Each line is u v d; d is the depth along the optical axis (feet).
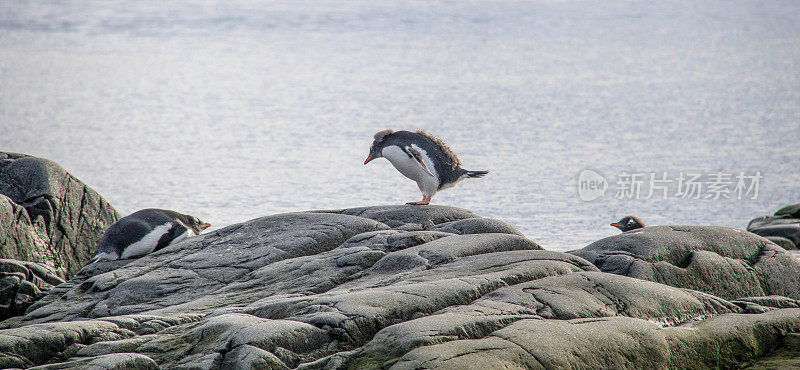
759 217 59.41
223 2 322.34
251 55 188.24
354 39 214.90
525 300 19.80
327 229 31.17
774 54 174.40
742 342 20.15
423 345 16.85
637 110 115.75
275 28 241.14
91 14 276.62
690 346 19.29
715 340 19.76
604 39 209.15
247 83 150.10
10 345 18.94
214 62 177.68
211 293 26.76
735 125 102.42
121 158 86.89
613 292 20.90
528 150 89.81
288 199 68.18
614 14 273.33
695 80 143.23
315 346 18.03
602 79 147.54
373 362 16.74
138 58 182.39
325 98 131.95
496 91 136.36
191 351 17.98
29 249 39.29
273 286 25.55
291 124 109.70
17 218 39.06
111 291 28.17
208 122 111.96
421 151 38.65
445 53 187.73
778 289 29.71
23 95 132.57
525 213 63.26
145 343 18.94
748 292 29.17
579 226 59.26
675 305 21.27
